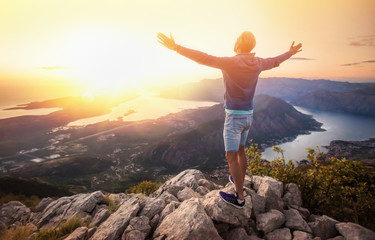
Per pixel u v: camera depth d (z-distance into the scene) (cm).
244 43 274
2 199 2041
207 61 254
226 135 295
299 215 423
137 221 418
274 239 365
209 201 412
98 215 568
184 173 791
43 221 740
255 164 741
